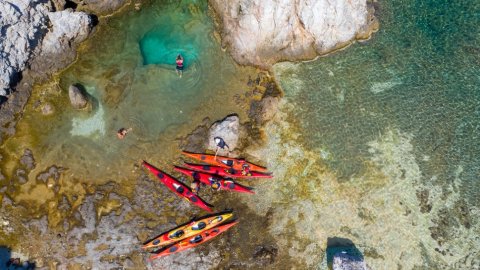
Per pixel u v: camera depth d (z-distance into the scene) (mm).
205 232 24828
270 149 27141
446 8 31781
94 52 29641
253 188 26188
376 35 30750
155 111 28078
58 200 25609
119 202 25656
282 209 25688
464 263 24594
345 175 26578
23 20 27406
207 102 28391
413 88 29203
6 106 27562
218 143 26641
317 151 27156
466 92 29141
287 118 28031
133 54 29703
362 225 25391
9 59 27125
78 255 24422
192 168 26578
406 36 30781
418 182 26516
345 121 28078
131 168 26547
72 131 27359
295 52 29609
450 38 30844
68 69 29031
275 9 27938
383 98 28875
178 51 29953
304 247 24828
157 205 25656
